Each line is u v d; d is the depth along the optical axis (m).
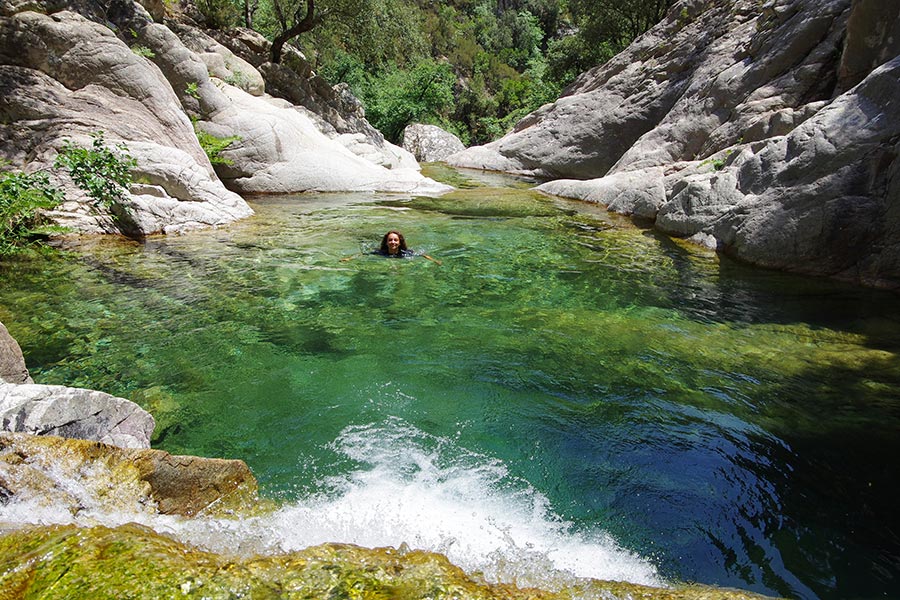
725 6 16.11
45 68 9.61
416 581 2.37
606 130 18.66
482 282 7.37
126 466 2.93
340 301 6.53
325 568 2.37
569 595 2.54
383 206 12.41
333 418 4.19
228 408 4.27
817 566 2.91
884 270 7.24
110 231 8.80
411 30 22.72
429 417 4.25
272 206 11.94
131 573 2.10
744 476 3.63
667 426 4.19
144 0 14.26
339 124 20.33
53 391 3.23
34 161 8.98
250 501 3.21
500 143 22.44
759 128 10.59
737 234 8.62
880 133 7.47
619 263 8.33
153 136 10.35
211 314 6.00
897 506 3.36
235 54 18.27
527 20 50.00
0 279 6.74
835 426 4.20
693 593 2.58
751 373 5.01
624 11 25.00
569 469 3.69
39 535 2.31
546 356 5.29
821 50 11.31
